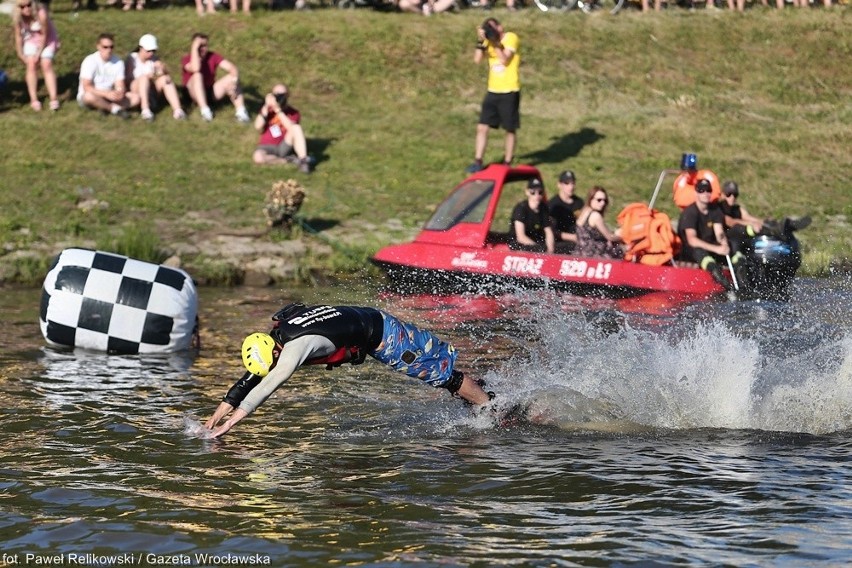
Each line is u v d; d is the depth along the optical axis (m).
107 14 54.50
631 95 51.66
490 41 40.97
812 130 48.28
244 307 28.92
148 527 12.62
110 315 22.98
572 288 30.14
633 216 30.97
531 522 12.75
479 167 41.88
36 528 12.59
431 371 17.34
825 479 14.33
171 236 35.22
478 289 30.95
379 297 30.66
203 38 46.06
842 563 11.34
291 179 39.97
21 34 44.53
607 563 11.42
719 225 30.55
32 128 43.19
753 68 54.66
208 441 16.44
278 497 13.76
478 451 15.91
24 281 31.84
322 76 51.09
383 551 11.80
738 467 14.96
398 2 58.66
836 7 61.19
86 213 36.47
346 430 17.17
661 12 59.69
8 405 18.44
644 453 15.71
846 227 38.38
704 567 11.27
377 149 44.97
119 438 16.55
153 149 42.97
